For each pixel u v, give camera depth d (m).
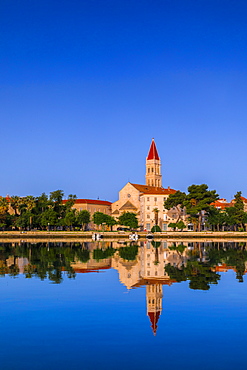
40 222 187.12
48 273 50.06
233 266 57.34
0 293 36.88
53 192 198.62
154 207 198.88
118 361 21.52
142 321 27.89
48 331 25.97
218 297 34.88
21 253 81.25
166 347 23.31
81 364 21.19
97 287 39.75
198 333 25.50
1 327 26.80
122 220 187.75
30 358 21.94
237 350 22.84
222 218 174.12
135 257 71.88
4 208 192.50
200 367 20.78
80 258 69.94
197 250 90.19
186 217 194.38
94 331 25.92
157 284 41.50
